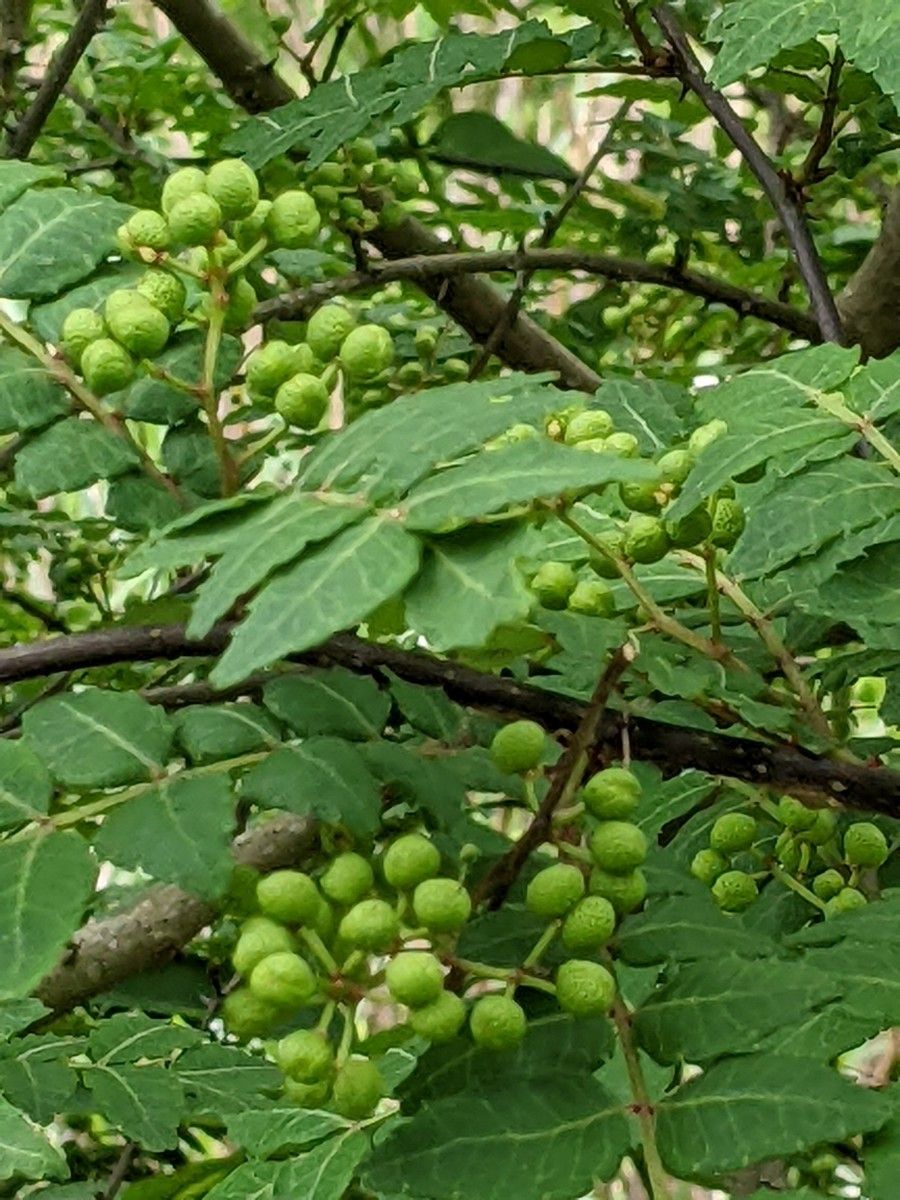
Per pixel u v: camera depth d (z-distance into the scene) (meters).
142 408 0.20
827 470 0.19
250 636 0.14
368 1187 0.15
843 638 0.27
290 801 0.17
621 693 0.22
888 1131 0.16
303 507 0.15
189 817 0.17
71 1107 0.24
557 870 0.17
